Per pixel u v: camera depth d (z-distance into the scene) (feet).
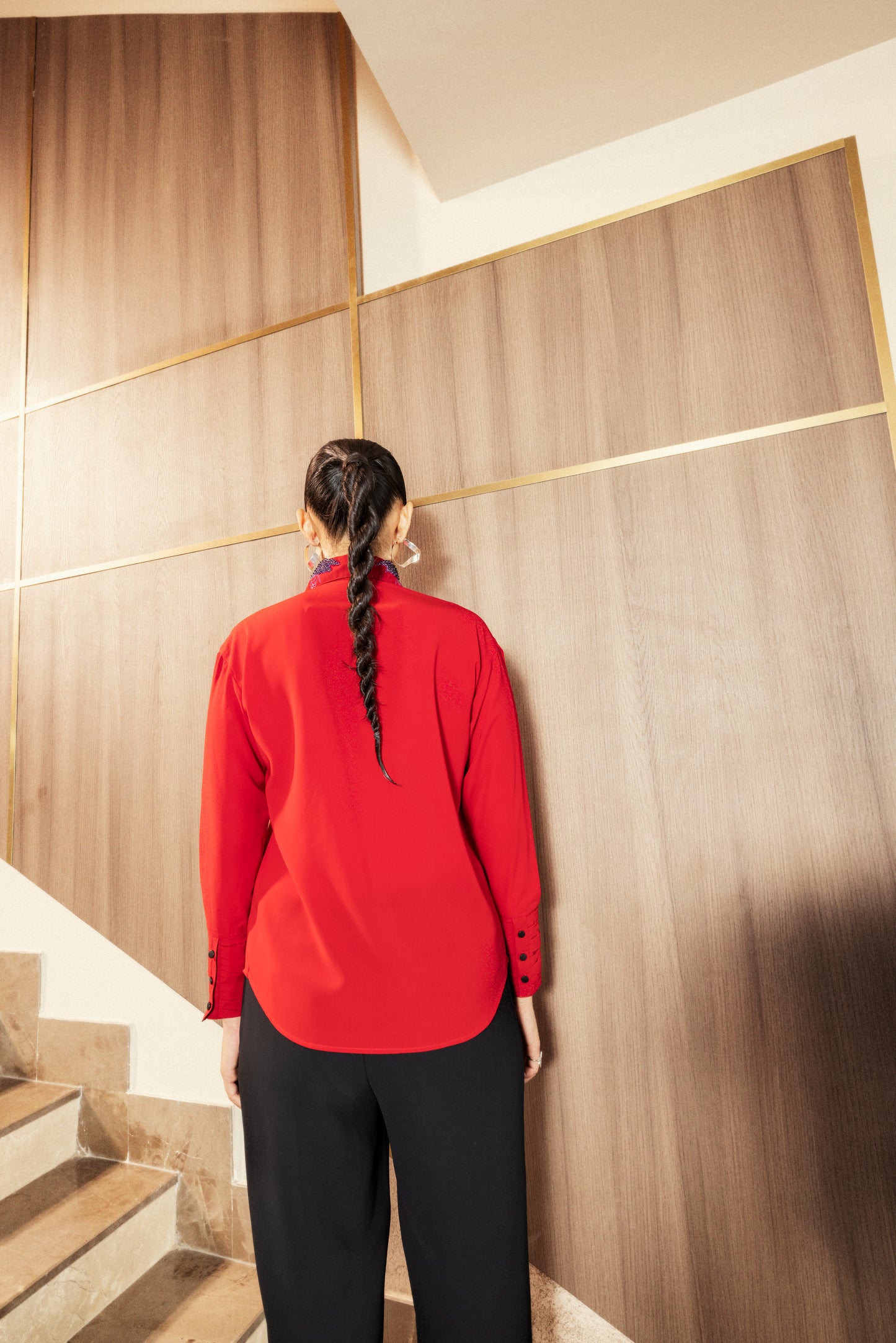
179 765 5.00
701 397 3.99
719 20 3.66
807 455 3.76
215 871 2.78
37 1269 3.74
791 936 3.54
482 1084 2.54
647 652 3.94
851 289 3.78
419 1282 2.53
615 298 4.24
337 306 4.93
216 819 2.80
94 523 5.60
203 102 5.71
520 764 2.95
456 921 2.59
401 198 4.93
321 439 4.86
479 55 3.83
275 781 2.74
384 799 2.61
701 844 3.74
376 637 2.76
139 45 6.07
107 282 5.87
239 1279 4.31
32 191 6.36
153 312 5.63
